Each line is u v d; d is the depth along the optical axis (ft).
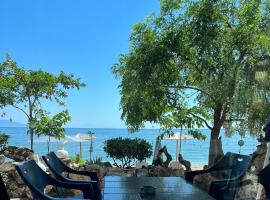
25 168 12.32
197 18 24.86
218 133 26.61
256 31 24.68
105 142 30.42
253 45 24.11
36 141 30.68
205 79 25.17
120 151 29.17
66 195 18.25
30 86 29.73
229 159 16.28
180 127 29.66
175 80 26.89
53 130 29.40
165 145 30.07
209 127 28.27
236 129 20.81
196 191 13.93
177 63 26.40
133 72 26.07
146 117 28.14
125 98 28.07
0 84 29.14
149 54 25.22
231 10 25.49
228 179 15.40
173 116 29.19
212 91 25.31
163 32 26.23
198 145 33.09
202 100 27.53
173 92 27.32
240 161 15.44
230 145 22.52
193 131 29.58
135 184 15.23
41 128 29.07
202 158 32.73
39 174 13.34
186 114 28.99
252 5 25.04
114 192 13.64
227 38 24.75
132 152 29.07
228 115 23.88
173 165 27.27
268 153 14.67
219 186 15.38
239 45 24.36
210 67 24.45
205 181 18.04
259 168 14.94
